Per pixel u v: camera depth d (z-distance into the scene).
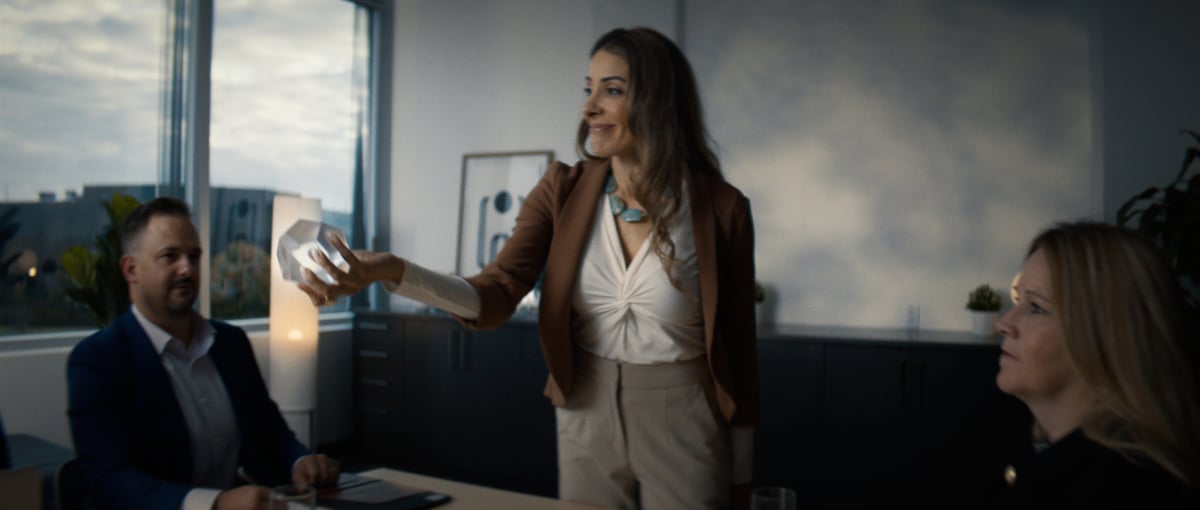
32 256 3.96
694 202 1.59
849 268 4.36
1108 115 3.78
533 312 4.78
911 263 4.21
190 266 2.07
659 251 1.54
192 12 4.59
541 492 4.41
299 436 4.53
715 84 4.68
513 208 5.27
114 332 1.99
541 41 5.23
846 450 3.76
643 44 1.56
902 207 4.23
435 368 4.87
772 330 4.12
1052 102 3.92
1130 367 0.86
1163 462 0.83
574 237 1.62
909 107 4.22
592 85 1.59
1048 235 0.98
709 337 1.57
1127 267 0.89
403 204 5.77
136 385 1.97
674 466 1.59
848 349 3.76
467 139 5.51
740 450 1.68
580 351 1.66
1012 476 0.99
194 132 4.60
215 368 2.16
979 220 4.07
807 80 4.44
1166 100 3.68
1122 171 3.76
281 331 4.52
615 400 1.60
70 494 1.81
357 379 5.24
